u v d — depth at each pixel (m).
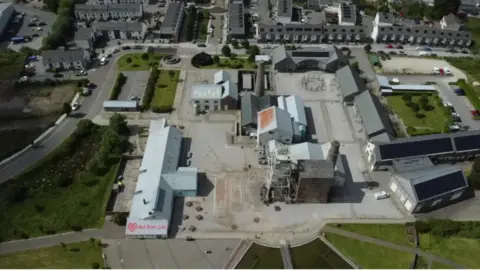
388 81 185.38
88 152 146.75
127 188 134.62
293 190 132.00
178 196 132.38
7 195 128.25
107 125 157.62
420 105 173.62
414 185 127.69
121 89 176.00
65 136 152.75
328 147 144.25
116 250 117.12
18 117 159.75
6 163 140.75
